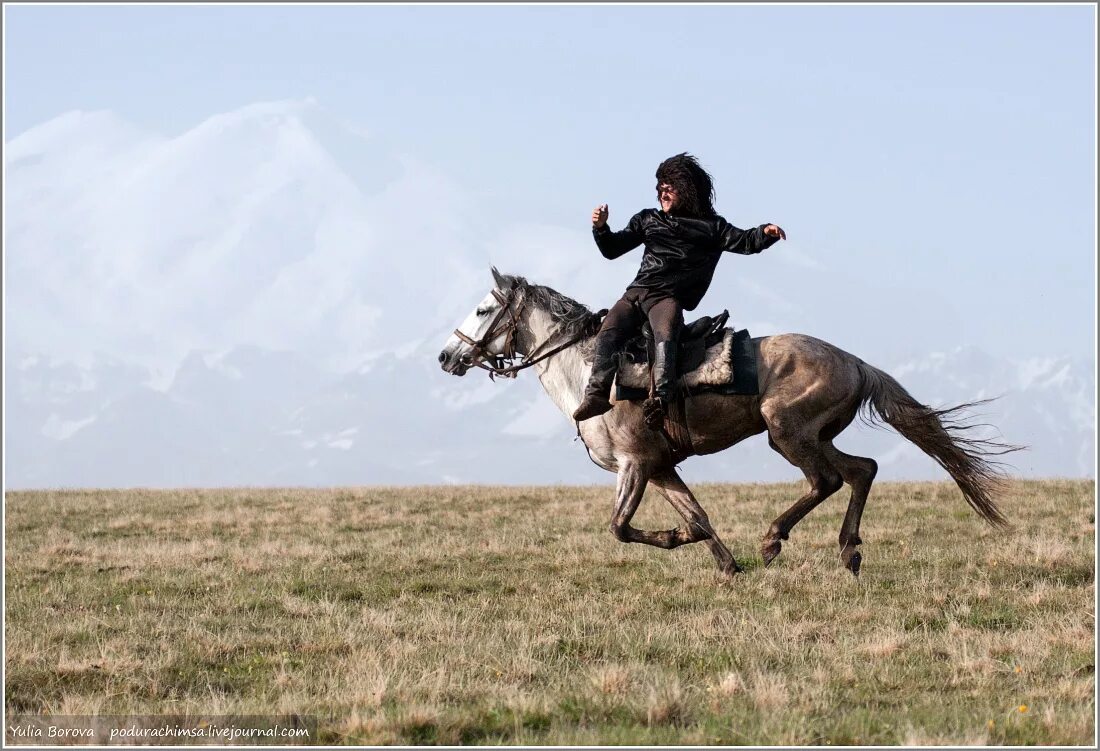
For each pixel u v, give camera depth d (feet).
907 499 70.69
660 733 28.89
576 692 32.48
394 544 60.70
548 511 71.20
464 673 34.83
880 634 38.19
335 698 32.40
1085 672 34.24
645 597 45.37
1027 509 64.90
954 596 44.01
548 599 45.85
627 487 44.29
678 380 43.11
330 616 43.14
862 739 28.45
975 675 33.94
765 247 42.39
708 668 35.40
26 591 49.24
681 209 43.88
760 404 43.29
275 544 60.03
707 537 45.78
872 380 44.14
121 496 85.61
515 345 47.44
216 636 39.78
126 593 48.83
